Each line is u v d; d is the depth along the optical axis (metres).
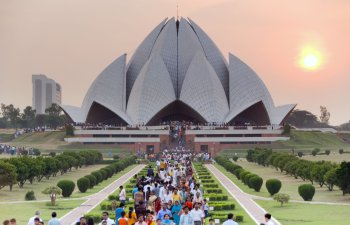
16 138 177.38
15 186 76.12
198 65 164.88
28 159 78.44
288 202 58.62
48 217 47.59
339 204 56.91
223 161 113.12
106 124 175.88
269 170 105.44
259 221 45.91
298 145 155.75
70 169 104.56
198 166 112.50
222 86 169.00
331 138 169.50
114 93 169.25
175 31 172.25
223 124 162.12
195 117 172.75
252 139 156.75
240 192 69.56
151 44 174.88
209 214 47.31
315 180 75.44
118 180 85.56
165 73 165.50
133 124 164.62
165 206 36.53
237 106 167.62
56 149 151.75
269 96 171.75
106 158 140.75
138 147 155.88
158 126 159.38
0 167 67.44
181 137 159.62
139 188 45.50
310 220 46.03
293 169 86.62
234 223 31.06
